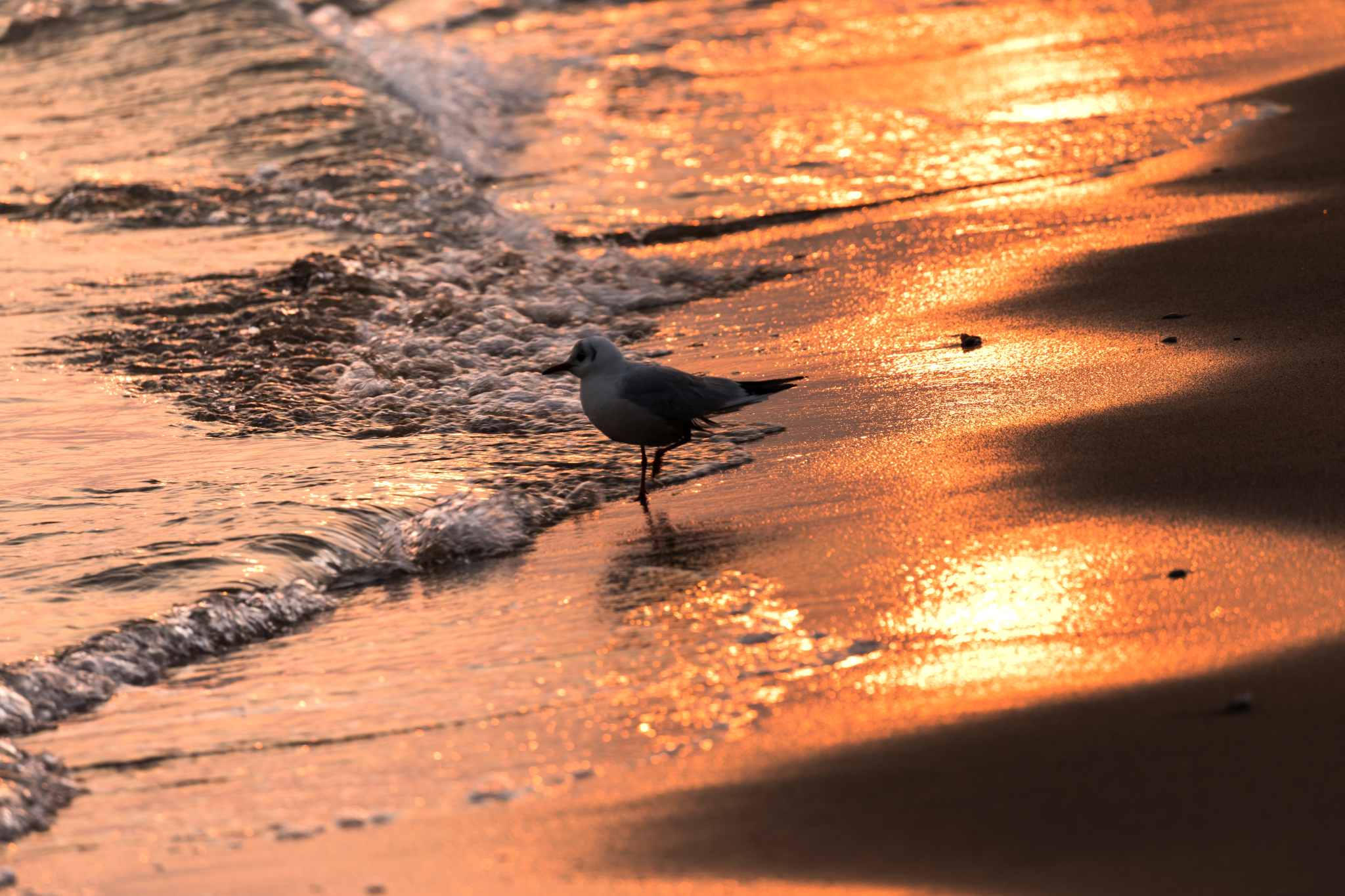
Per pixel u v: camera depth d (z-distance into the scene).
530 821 8.80
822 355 19.94
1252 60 42.41
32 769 10.02
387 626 12.63
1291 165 28.77
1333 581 10.98
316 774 9.88
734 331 21.81
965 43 50.69
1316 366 16.59
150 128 37.97
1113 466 14.25
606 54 51.53
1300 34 45.81
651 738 9.92
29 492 15.76
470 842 8.62
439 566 14.07
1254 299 19.81
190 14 49.25
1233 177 28.28
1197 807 8.03
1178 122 35.06
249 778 9.91
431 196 32.19
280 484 16.02
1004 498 13.82
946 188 31.09
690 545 13.80
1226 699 9.30
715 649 11.40
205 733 10.64
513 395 19.47
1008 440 15.49
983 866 7.67
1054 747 8.93
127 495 15.68
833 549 13.18
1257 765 8.41
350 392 20.00
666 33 56.00
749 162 35.12
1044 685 9.93
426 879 8.23
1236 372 16.70
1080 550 12.33
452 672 11.45
